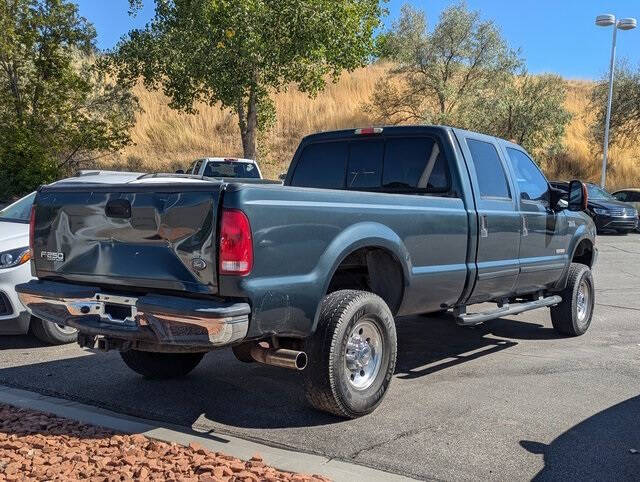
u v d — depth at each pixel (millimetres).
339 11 21484
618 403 5555
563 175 38250
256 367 6562
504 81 32250
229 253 4164
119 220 4570
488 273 6352
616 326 8891
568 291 7988
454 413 5242
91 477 3854
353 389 4941
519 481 4047
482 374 6406
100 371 6375
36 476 3854
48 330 7164
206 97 24406
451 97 31844
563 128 32875
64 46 23047
